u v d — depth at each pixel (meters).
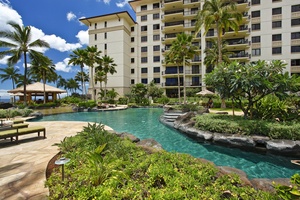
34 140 5.69
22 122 8.07
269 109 7.54
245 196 2.13
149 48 32.00
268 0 25.16
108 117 14.42
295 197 1.78
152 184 2.47
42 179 2.94
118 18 30.66
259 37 25.66
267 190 2.49
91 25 32.25
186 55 18.42
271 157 5.36
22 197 2.42
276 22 24.89
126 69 31.42
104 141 4.21
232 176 2.69
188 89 28.08
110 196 2.09
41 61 19.08
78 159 3.34
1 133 4.98
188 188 2.30
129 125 10.62
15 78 40.38
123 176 2.43
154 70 31.75
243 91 7.50
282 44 24.53
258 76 6.62
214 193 2.23
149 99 27.66
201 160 3.56
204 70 27.59
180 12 29.38
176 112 12.02
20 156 4.09
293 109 7.40
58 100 28.31
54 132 7.08
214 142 6.54
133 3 32.19
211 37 27.30
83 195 2.09
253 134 6.07
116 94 28.61
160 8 30.84
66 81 62.69
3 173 3.17
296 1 24.00
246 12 26.28
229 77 7.57
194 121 8.38
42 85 27.16
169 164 3.03
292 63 24.09
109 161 2.67
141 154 3.64
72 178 2.66
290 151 5.19
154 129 9.43
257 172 4.43
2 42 16.47
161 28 30.75
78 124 9.32
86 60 23.95
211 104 17.11
